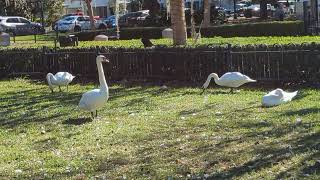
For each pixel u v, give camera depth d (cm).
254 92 1335
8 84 1769
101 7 6862
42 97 1438
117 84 1620
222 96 1293
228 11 5631
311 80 1395
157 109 1175
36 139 962
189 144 862
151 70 1645
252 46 1455
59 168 775
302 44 1396
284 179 666
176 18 1842
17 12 5491
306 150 779
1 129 1062
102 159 807
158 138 917
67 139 945
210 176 695
